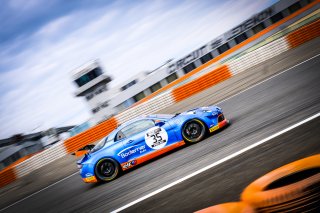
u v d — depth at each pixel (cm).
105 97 4559
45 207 673
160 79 3675
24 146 3844
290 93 820
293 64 1413
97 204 526
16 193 1070
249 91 1219
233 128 670
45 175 1199
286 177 168
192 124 660
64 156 1494
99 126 1591
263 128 577
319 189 147
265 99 889
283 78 1148
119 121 1631
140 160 658
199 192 387
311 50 1588
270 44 2019
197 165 504
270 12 3272
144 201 439
